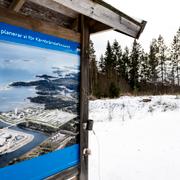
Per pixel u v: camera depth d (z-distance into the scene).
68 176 3.02
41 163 2.67
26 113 2.50
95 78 26.48
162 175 5.13
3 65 2.28
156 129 9.30
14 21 2.35
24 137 2.49
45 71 2.68
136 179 4.95
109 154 6.43
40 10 2.93
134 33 3.41
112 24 2.99
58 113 2.87
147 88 34.53
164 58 41.59
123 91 26.27
